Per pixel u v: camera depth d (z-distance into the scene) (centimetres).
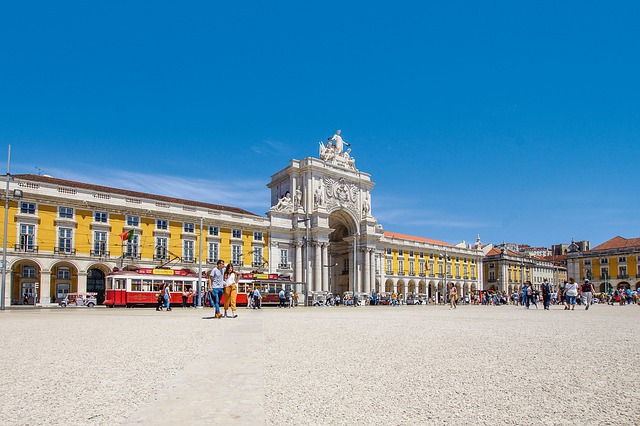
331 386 471
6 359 645
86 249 3922
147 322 1394
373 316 1823
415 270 6675
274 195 5712
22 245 3634
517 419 364
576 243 8981
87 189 3988
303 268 5194
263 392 443
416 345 785
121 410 387
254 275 3962
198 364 592
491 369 559
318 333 1010
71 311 2475
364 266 5575
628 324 1264
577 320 1459
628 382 485
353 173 5759
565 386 468
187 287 3478
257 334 984
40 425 350
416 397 429
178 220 4444
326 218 5259
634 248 7488
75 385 478
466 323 1326
